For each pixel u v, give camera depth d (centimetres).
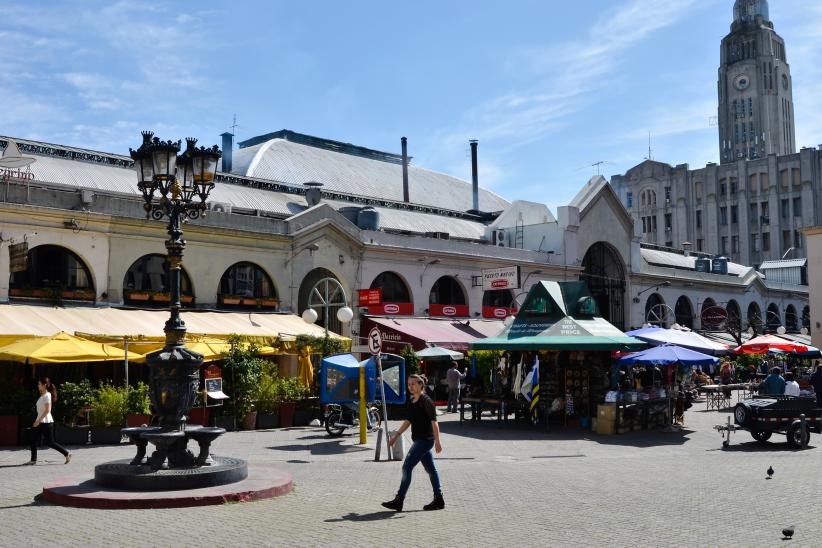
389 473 1385
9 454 1623
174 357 1179
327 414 2025
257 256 2814
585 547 817
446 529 904
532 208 4384
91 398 1842
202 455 1200
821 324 4406
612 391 2177
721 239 9350
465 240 3925
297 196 3688
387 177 4616
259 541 840
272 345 2372
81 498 1035
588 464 1547
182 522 938
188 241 2612
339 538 855
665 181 9788
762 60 12875
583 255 4328
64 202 2333
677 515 994
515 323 2462
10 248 2178
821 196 8706
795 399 1856
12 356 1792
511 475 1378
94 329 2112
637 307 4722
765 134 12662
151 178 1263
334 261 3086
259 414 2242
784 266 6969
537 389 2239
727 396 3052
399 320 3262
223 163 4053
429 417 1026
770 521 958
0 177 2334
